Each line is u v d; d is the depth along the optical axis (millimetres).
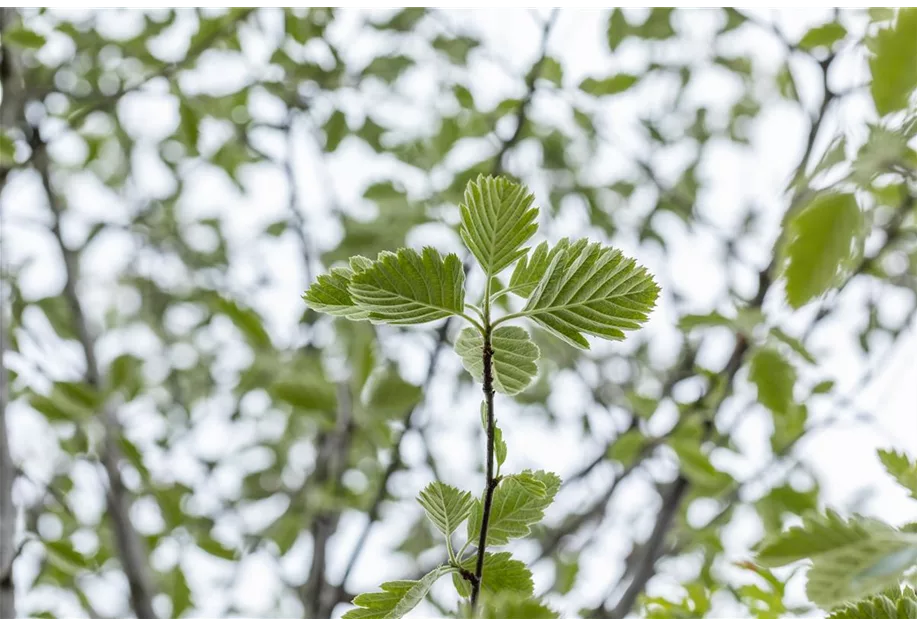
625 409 3447
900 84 652
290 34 3127
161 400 3803
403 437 3035
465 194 624
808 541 492
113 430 2844
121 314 3967
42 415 2664
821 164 710
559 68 2924
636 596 2658
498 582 729
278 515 3508
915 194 2098
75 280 3113
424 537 3389
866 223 678
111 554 3158
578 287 620
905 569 457
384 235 3266
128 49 3143
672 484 2912
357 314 646
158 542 3049
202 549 2971
